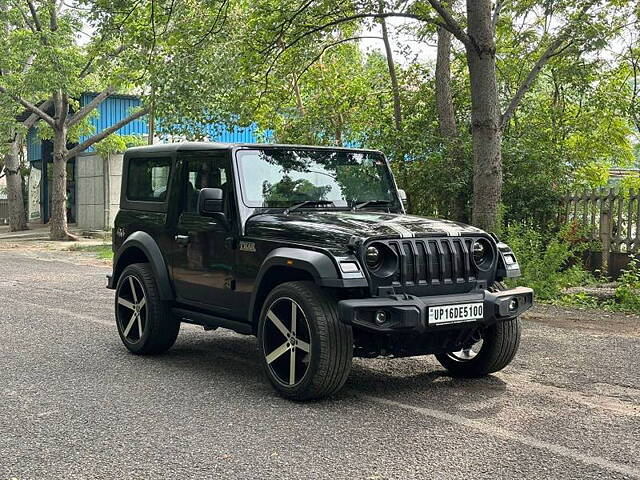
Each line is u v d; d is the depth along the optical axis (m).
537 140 16.47
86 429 5.41
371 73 19.17
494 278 6.56
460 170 15.77
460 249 6.28
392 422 5.57
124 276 8.07
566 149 17.42
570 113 18.34
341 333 5.85
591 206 14.41
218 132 18.62
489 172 13.26
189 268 7.31
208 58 15.96
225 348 8.42
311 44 15.95
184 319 7.66
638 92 18.05
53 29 26.75
